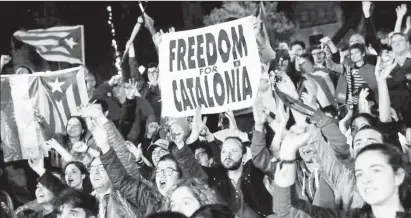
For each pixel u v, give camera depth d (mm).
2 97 9477
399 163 5191
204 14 12180
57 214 6984
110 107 9664
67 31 12047
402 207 5184
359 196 5852
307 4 11742
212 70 7113
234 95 7023
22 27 12773
